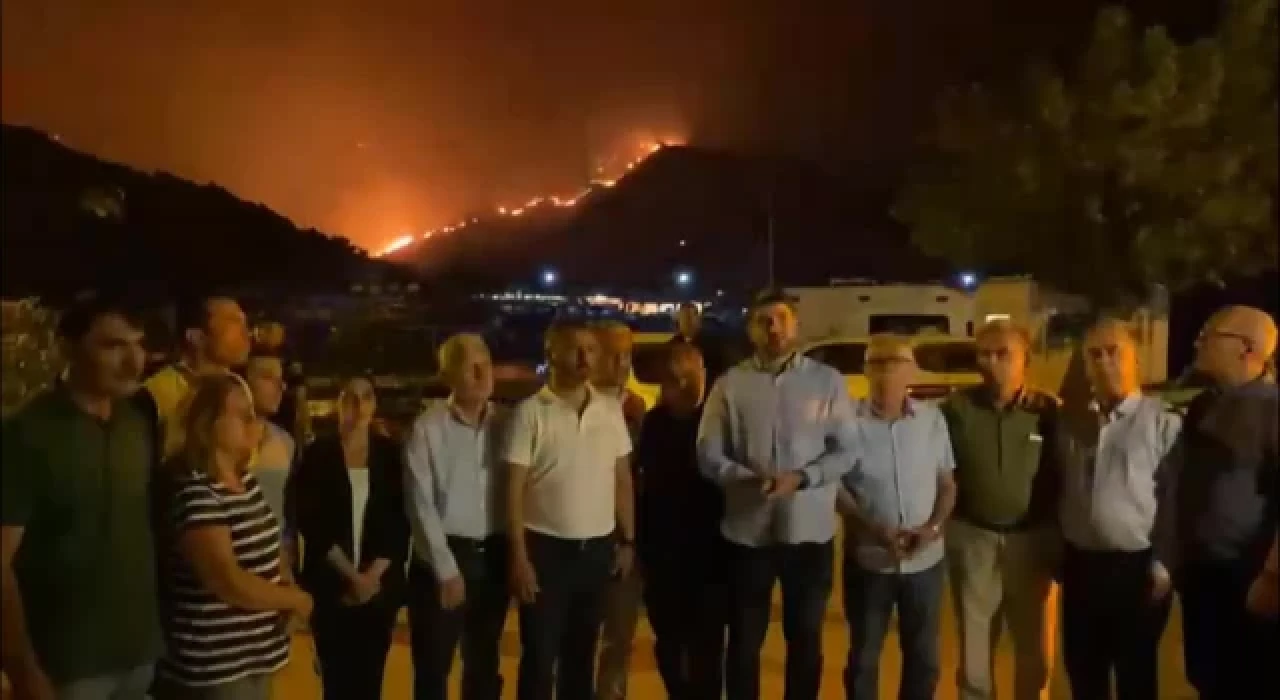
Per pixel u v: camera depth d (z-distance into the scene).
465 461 5.83
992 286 28.75
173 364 5.76
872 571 5.99
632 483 6.21
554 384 5.95
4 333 7.20
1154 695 5.75
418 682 5.82
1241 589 5.26
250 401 4.53
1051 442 5.98
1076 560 5.80
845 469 5.90
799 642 6.05
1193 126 27.97
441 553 5.66
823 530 6.00
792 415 5.97
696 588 6.27
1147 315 28.39
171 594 4.45
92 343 4.27
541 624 5.87
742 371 6.09
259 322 8.33
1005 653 7.62
